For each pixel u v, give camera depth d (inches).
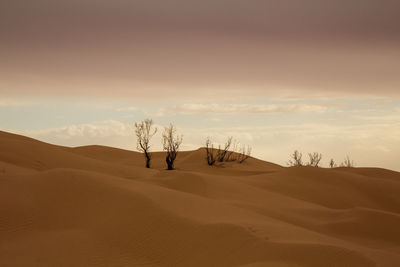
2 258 406.9
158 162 2015.3
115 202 537.6
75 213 525.7
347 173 1247.5
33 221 500.4
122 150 2429.9
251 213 614.5
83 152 2208.4
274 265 365.1
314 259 375.6
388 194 1108.5
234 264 396.5
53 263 401.1
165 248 446.0
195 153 1956.2
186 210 537.3
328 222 694.5
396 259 419.8
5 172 684.7
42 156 1075.3
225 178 1043.9
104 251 440.5
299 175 1202.6
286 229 500.4
